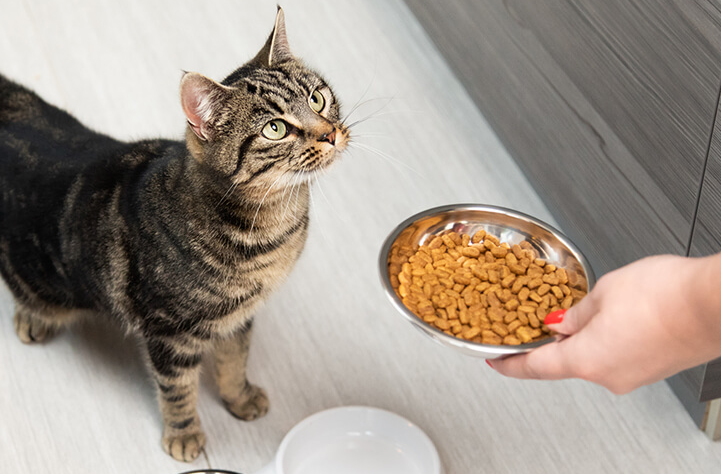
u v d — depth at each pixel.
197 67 1.43
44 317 1.15
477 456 1.09
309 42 1.46
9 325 1.19
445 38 1.41
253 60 1.02
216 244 0.98
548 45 1.18
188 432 1.09
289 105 0.96
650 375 0.81
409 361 1.17
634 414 1.12
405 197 1.30
